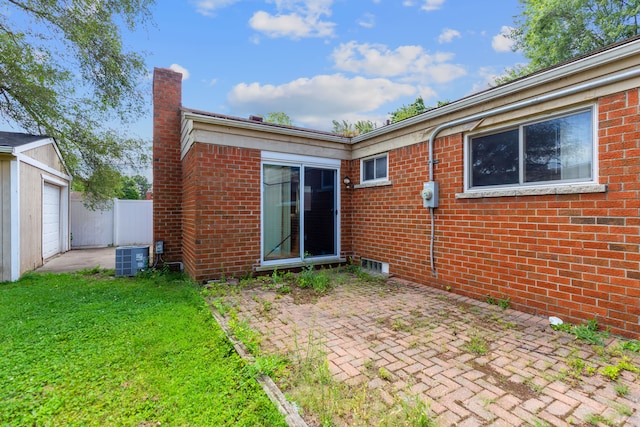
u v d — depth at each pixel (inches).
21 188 273.0
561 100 147.9
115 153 403.5
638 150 124.8
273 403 86.7
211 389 94.4
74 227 494.6
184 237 281.3
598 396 89.8
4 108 351.6
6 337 131.4
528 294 162.2
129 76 350.6
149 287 223.6
